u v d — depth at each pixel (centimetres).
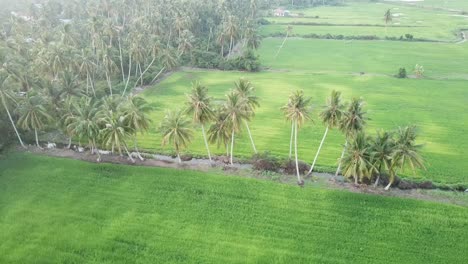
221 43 14050
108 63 10338
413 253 5434
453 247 5516
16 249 5503
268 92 11431
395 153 6000
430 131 8969
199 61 13788
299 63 14550
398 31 19125
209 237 5722
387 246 5547
